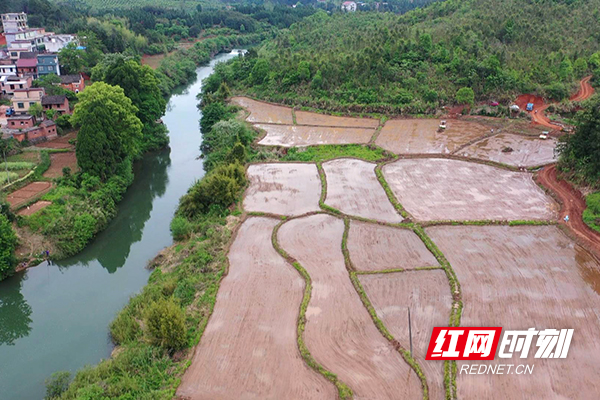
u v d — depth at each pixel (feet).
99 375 101.04
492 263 140.15
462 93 287.69
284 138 255.09
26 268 149.18
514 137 255.29
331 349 106.73
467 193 187.11
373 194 186.91
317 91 318.04
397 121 284.41
